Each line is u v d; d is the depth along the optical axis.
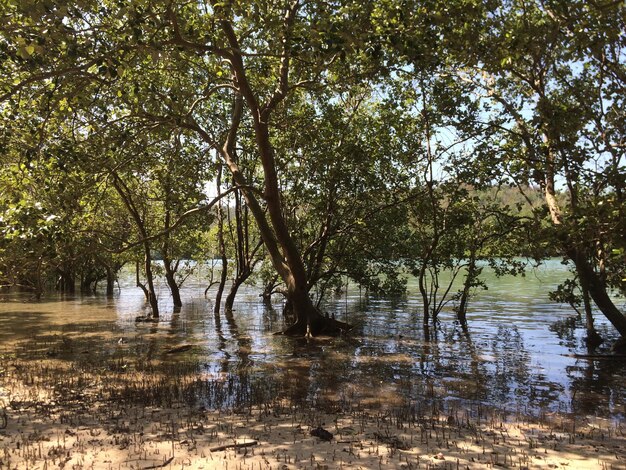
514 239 17.83
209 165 23.59
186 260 39.12
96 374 12.62
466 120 16.98
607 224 8.73
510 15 14.22
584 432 8.16
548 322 22.67
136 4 9.21
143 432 8.04
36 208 12.05
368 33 10.46
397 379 12.21
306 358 15.02
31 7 7.73
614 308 15.41
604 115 12.78
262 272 33.44
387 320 24.06
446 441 7.62
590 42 10.66
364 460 6.83
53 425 8.45
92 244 14.89
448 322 23.00
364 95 21.59
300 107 21.56
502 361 14.44
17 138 13.28
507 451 7.21
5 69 10.67
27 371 12.91
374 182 20.80
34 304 34.75
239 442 7.54
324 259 25.41
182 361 14.52
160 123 15.60
